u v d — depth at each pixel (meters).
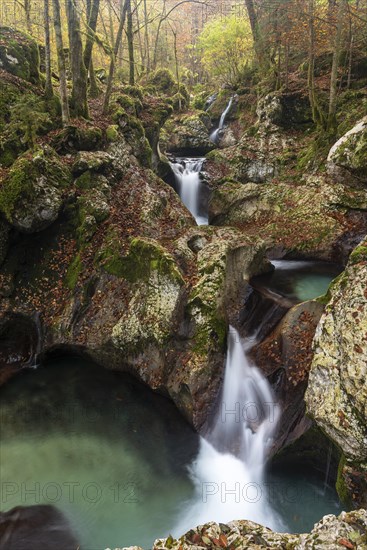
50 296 9.84
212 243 9.70
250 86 24.67
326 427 5.47
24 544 5.68
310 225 12.57
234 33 25.42
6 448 7.35
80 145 11.67
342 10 12.88
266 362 7.70
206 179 17.05
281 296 9.23
